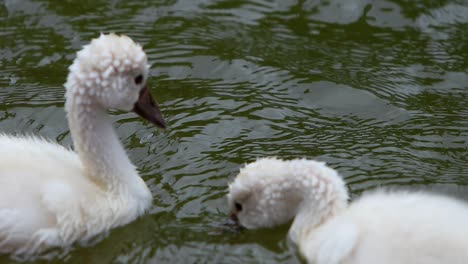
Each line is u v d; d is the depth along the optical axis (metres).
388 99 10.84
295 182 8.38
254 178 8.48
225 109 10.55
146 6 12.68
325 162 9.48
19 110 10.39
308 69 11.41
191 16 12.48
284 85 11.09
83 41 11.80
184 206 8.88
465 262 7.14
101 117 8.59
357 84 11.11
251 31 12.20
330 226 7.89
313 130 10.21
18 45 11.72
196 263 7.98
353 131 10.21
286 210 8.55
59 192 8.00
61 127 10.10
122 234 8.45
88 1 12.73
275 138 10.05
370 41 12.02
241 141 9.98
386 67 11.48
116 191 8.62
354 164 9.52
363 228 7.57
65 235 8.05
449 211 7.70
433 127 10.28
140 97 8.62
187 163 9.55
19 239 7.88
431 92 11.01
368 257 7.34
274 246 8.34
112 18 12.37
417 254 7.27
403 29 12.23
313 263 7.81
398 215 7.63
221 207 8.86
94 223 8.27
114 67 8.21
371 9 12.61
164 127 8.68
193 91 10.93
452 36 12.08
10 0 12.60
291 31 12.21
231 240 8.39
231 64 11.46
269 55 11.68
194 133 10.09
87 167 8.69
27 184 7.95
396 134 10.16
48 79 11.05
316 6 12.71
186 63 11.47
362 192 8.95
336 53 11.77
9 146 8.41
